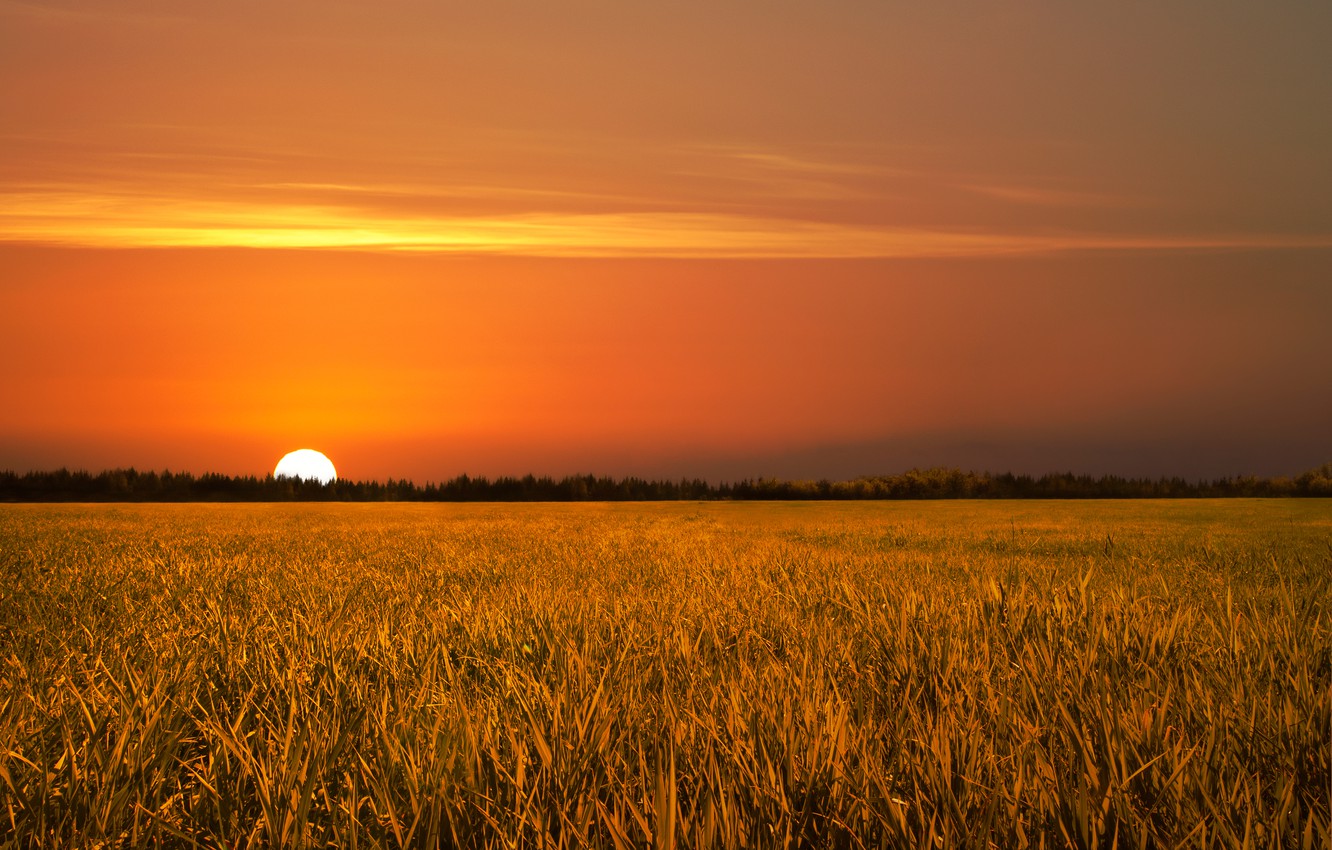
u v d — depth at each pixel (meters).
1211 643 5.50
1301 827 2.66
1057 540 20.56
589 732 3.43
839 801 2.73
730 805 2.67
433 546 18.47
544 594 8.49
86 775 3.01
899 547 18.30
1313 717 3.50
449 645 5.80
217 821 2.89
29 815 2.79
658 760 3.01
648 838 2.53
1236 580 10.94
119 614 7.89
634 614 7.12
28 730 3.70
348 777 2.97
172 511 50.56
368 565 13.52
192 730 3.77
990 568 11.84
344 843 2.62
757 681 4.39
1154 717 3.54
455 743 3.23
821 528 28.33
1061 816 2.64
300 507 64.88
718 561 13.28
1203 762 3.01
